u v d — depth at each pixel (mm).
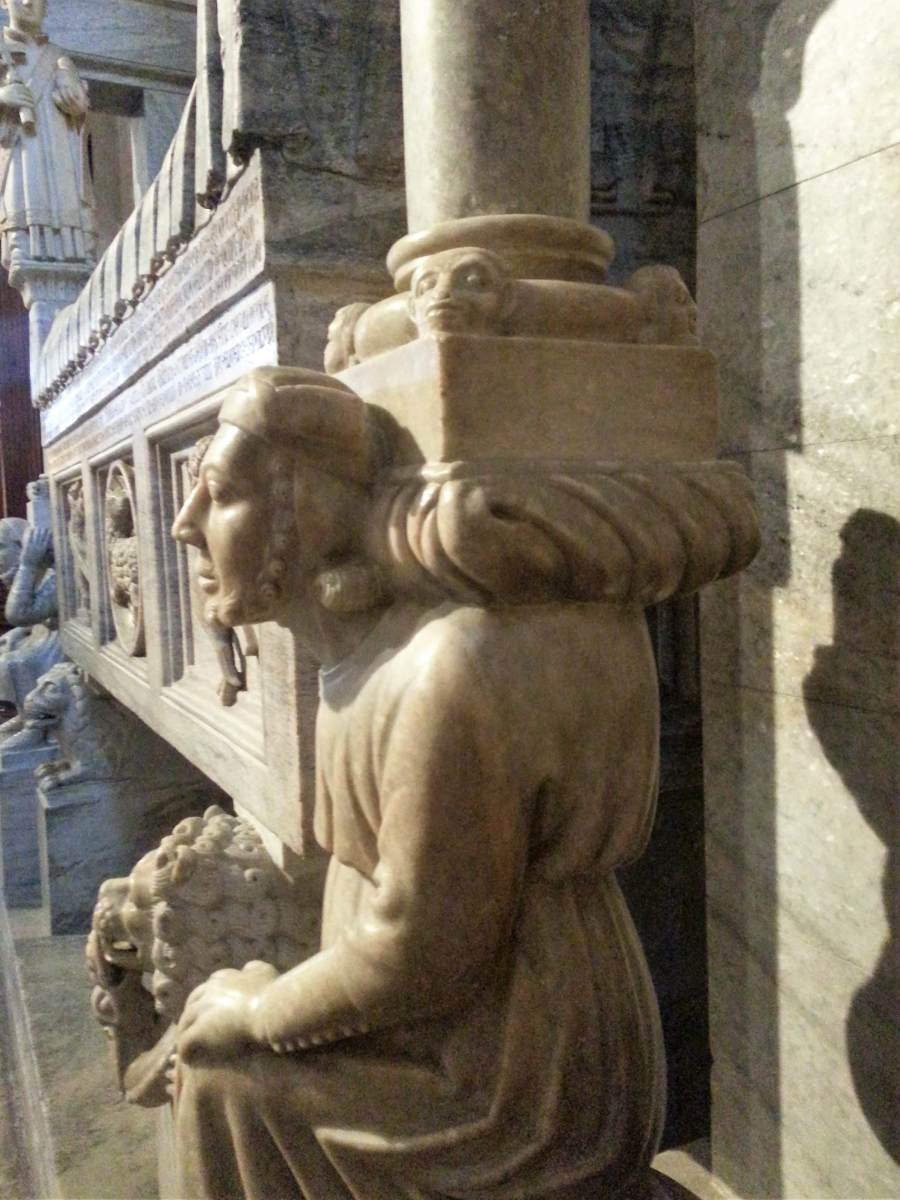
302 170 952
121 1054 1156
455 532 615
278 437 671
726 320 1154
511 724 646
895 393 942
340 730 726
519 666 652
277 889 1069
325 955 715
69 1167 1613
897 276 929
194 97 1154
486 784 642
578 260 743
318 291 981
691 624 1438
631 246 1284
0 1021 2570
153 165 2715
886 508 961
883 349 951
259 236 950
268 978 816
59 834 2566
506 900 667
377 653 706
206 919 1038
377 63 975
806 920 1104
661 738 1433
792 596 1091
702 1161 1396
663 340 750
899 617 956
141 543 1688
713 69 1144
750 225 1106
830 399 1017
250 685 1245
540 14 739
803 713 1088
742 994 1224
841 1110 1073
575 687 671
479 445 650
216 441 698
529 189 750
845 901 1047
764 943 1176
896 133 918
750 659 1167
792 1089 1146
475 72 736
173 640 1623
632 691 703
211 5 1014
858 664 1008
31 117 2619
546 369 668
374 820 704
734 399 1149
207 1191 811
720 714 1228
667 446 725
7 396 4695
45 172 2658
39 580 3158
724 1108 1274
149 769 2668
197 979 1026
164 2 2660
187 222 1205
